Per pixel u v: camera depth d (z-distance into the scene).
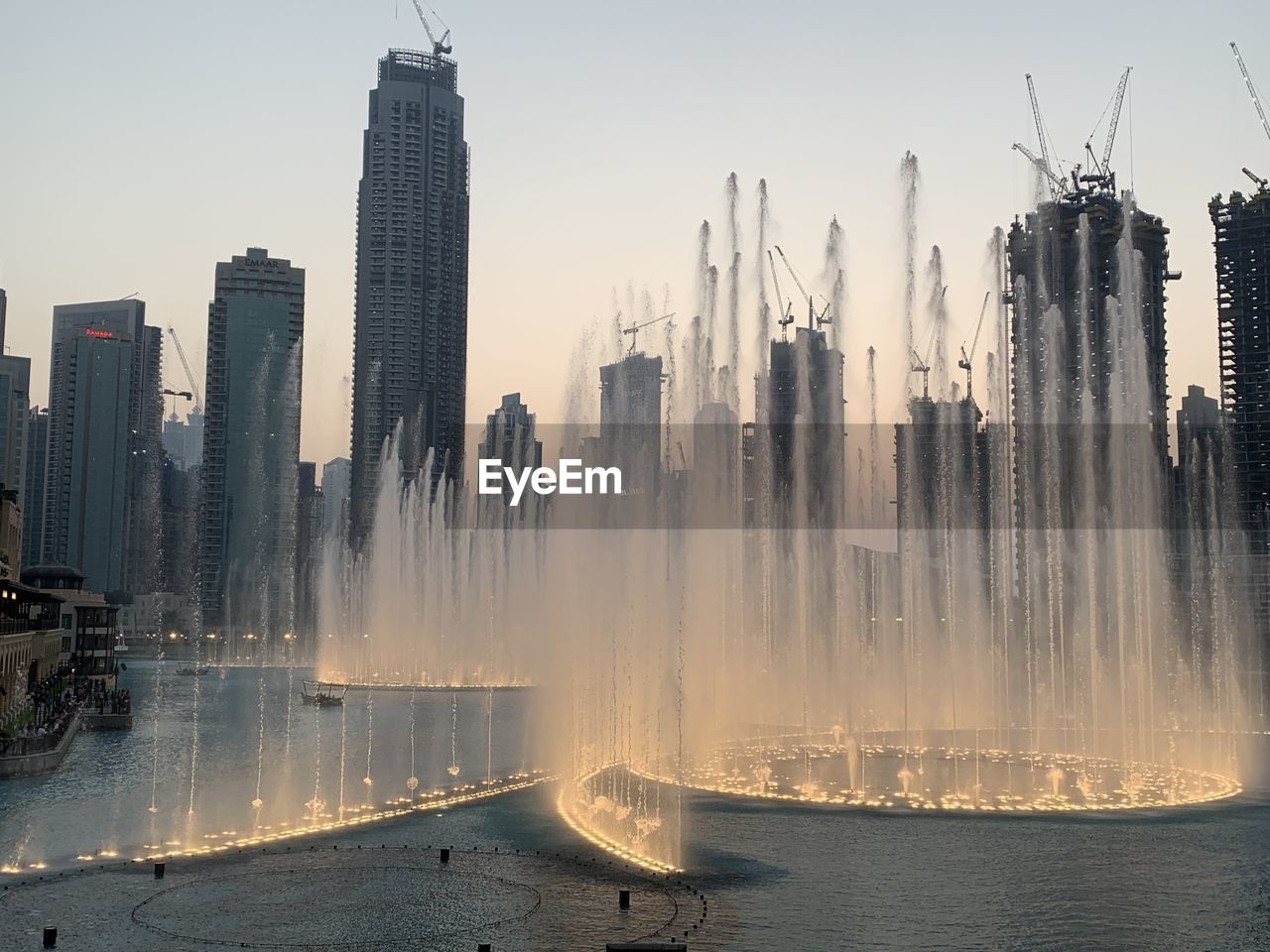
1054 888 53.91
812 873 56.50
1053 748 102.62
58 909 50.34
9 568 146.25
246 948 45.28
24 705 125.56
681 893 53.03
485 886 54.28
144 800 77.56
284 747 109.06
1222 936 47.31
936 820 68.38
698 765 90.06
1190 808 72.56
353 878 55.88
